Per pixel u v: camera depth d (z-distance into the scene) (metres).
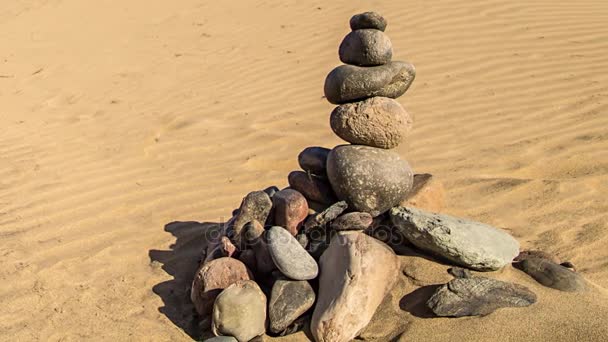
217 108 2.80
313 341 1.60
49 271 1.87
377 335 1.59
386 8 3.82
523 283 1.67
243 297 1.61
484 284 1.63
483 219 1.98
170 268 1.86
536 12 3.60
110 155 2.47
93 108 2.90
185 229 2.02
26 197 2.21
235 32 3.80
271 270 1.72
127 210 2.12
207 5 4.44
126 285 1.81
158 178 2.30
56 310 1.74
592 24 3.39
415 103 2.71
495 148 2.37
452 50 3.18
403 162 1.76
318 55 3.31
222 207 2.12
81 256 1.92
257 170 2.33
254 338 1.61
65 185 2.27
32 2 4.96
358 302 1.60
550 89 2.74
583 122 2.48
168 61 3.45
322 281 1.66
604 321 1.54
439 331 1.57
